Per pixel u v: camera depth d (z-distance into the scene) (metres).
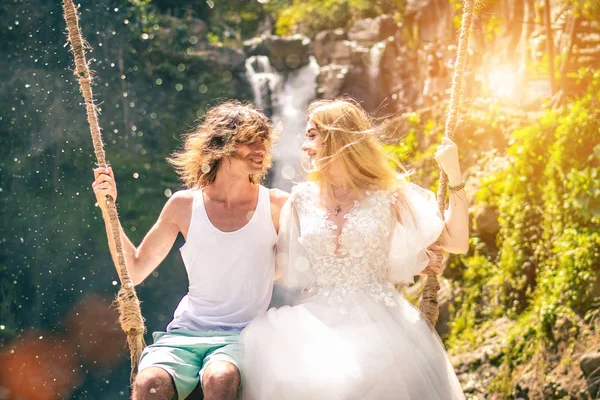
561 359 7.02
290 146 19.20
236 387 3.17
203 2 20.83
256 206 3.64
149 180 17.39
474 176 9.66
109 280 13.68
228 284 3.58
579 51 9.41
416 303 9.48
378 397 3.21
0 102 12.74
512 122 9.62
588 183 7.47
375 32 19.17
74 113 13.14
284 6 21.69
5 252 12.75
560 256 7.59
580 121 7.85
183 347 3.39
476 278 8.84
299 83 19.84
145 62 17.98
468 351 8.30
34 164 12.98
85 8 16.50
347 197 3.59
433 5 15.82
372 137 3.61
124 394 13.80
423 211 3.54
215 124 3.62
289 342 3.32
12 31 12.73
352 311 3.44
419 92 15.05
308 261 3.58
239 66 19.59
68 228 13.24
